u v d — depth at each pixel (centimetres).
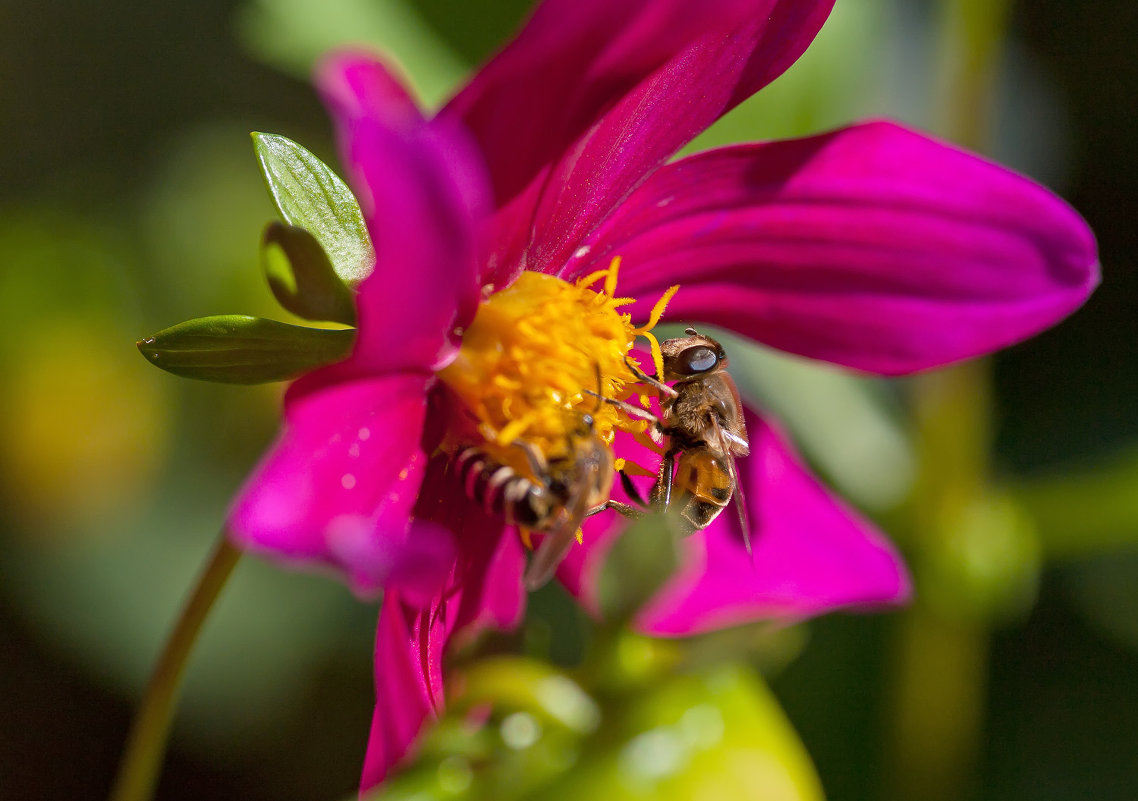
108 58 51
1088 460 35
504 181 23
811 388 30
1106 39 44
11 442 38
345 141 20
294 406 21
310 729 40
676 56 23
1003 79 34
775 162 24
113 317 39
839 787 31
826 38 29
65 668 43
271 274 22
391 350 21
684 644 19
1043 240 24
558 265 24
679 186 25
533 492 23
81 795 43
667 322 25
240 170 42
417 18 29
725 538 25
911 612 30
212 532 39
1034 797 33
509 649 20
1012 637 34
